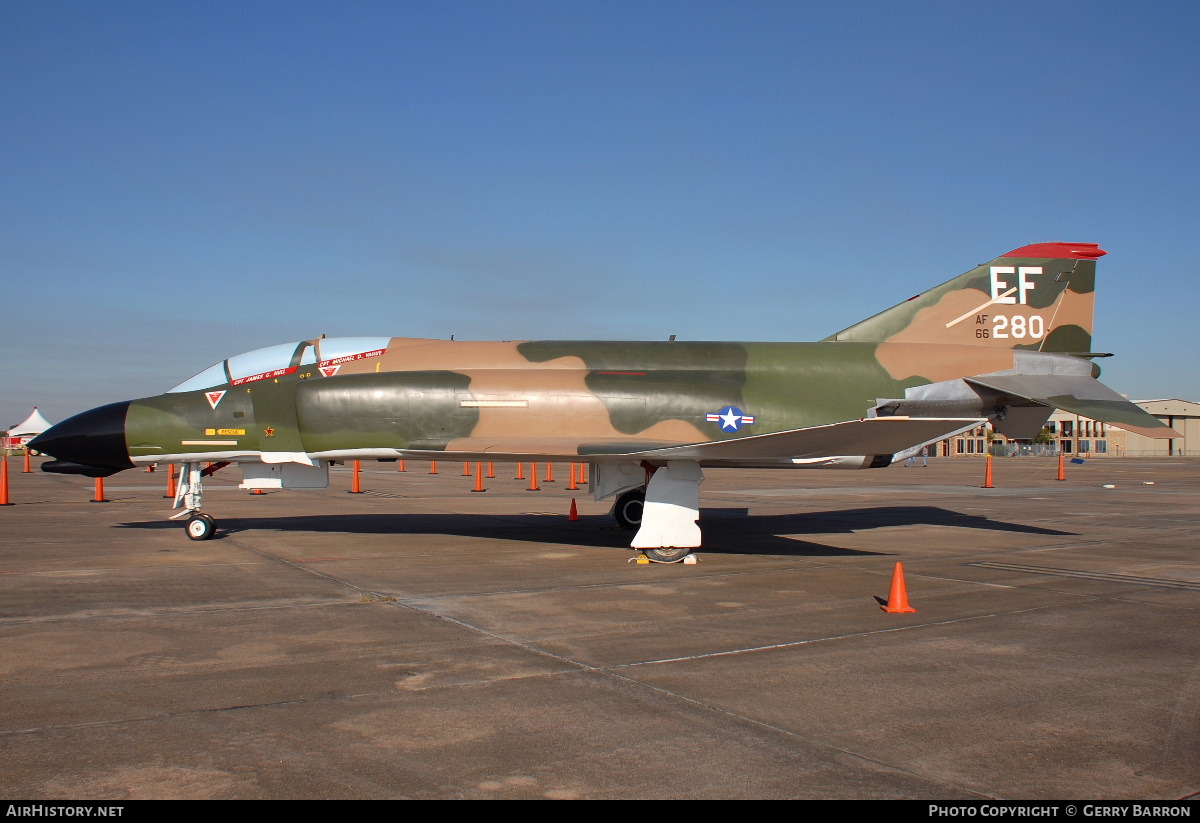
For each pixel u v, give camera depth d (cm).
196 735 453
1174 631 711
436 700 513
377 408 1202
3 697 514
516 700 515
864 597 849
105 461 1260
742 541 1303
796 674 577
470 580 926
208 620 721
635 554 1130
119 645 637
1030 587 912
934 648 650
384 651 624
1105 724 485
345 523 1504
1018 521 1630
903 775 411
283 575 948
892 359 1318
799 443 1040
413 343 1330
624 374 1255
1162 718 496
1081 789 397
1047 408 1380
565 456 1107
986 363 1336
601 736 457
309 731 460
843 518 1677
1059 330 1391
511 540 1269
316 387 1209
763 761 426
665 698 522
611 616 750
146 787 388
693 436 1220
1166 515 1762
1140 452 8744
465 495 2258
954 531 1453
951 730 473
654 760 425
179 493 1284
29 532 1351
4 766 411
